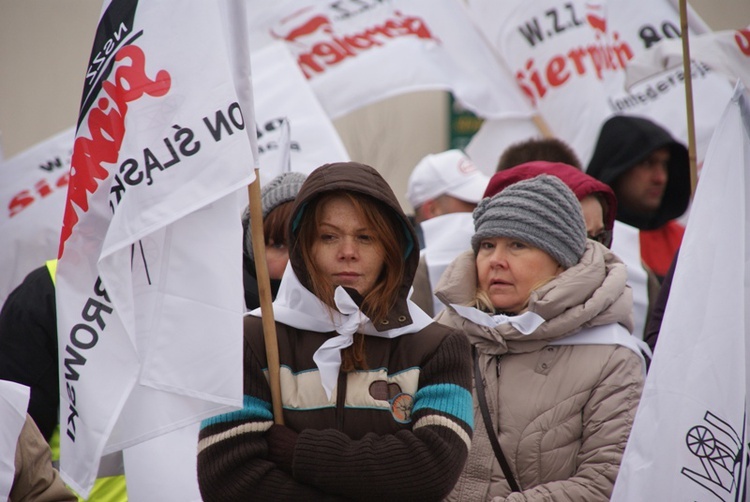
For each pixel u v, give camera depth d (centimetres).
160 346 584
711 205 662
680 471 628
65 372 589
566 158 1045
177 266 591
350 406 568
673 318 649
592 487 651
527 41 1302
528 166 850
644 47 1291
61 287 593
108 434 574
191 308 587
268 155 1171
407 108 2250
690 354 641
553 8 1289
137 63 598
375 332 583
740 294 649
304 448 549
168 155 588
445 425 561
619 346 691
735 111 670
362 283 586
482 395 687
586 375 679
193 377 579
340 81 1312
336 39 1323
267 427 571
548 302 681
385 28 1335
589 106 1266
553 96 1286
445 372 579
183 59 595
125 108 593
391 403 573
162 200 582
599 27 1286
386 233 583
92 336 589
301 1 1323
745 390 643
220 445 568
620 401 670
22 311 764
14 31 2014
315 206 587
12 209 1163
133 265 591
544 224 712
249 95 621
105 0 623
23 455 598
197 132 589
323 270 586
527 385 686
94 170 600
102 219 600
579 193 837
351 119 2241
